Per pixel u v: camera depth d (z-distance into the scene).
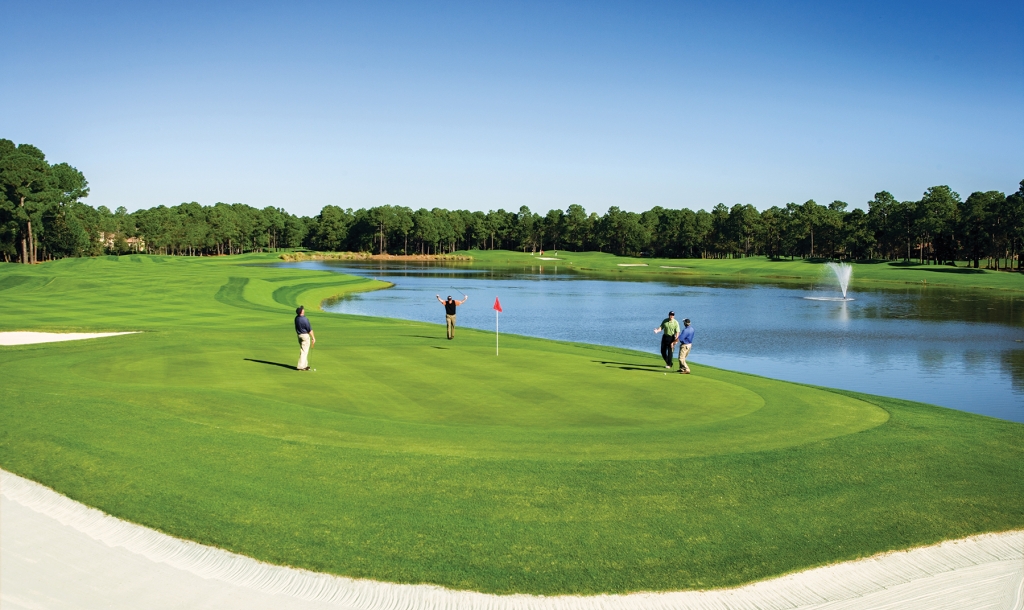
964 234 147.50
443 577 8.65
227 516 10.03
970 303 73.88
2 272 68.88
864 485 11.97
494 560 9.05
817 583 8.93
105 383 18.00
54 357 23.98
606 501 10.89
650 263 184.75
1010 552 9.95
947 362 37.09
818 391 21.70
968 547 10.04
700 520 10.38
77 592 8.23
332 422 14.95
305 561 8.94
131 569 8.77
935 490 11.90
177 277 71.12
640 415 17.19
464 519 10.09
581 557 9.21
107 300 53.19
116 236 197.88
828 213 193.62
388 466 11.96
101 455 12.12
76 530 9.73
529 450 13.31
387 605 8.12
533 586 8.55
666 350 24.83
